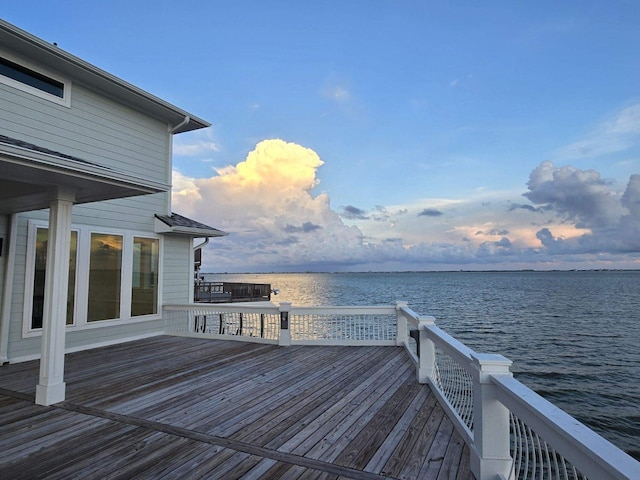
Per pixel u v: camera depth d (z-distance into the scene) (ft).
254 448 9.10
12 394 13.24
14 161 9.89
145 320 24.67
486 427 7.32
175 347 21.90
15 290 18.15
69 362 18.16
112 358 19.06
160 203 26.18
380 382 14.93
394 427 10.43
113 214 22.82
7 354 17.65
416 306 108.37
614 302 119.14
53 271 12.44
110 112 22.98
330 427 10.43
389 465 8.27
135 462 8.34
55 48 18.67
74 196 12.91
